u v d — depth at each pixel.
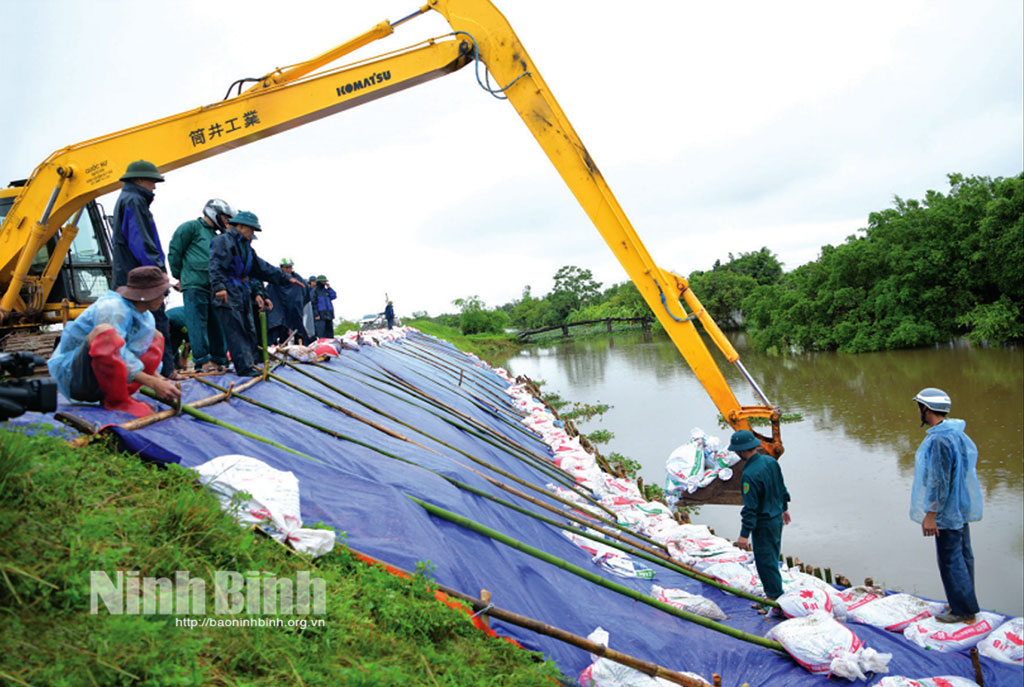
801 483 14.16
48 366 4.72
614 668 4.49
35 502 2.88
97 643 2.28
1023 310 27.41
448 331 59.16
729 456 10.25
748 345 46.88
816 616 5.76
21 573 2.39
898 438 16.67
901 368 26.47
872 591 6.95
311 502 4.71
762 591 7.07
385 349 18.58
